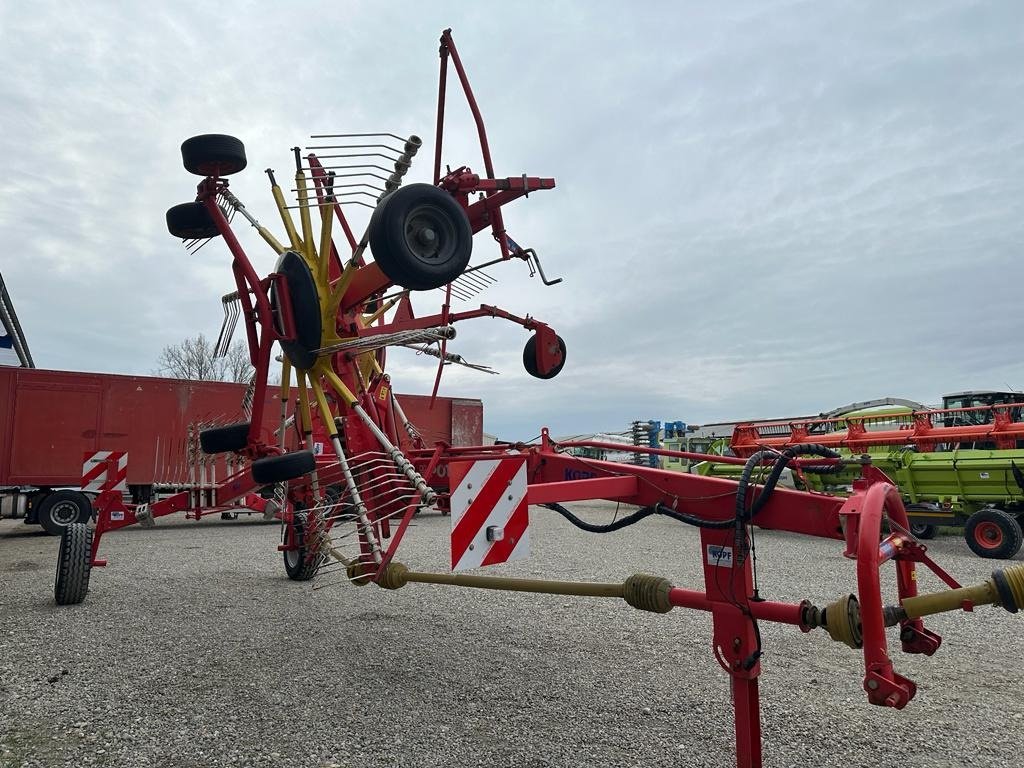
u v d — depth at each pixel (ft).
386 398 18.10
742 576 8.55
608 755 9.62
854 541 7.34
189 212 16.80
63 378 43.68
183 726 10.60
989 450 33.73
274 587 21.88
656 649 14.87
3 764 9.30
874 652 6.64
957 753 9.84
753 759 8.35
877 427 40.60
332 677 12.92
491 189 14.83
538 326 18.80
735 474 44.01
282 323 14.92
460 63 15.99
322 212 14.97
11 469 41.98
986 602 7.14
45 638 15.60
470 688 12.33
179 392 45.96
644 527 44.01
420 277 11.83
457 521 9.25
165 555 30.32
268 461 12.92
